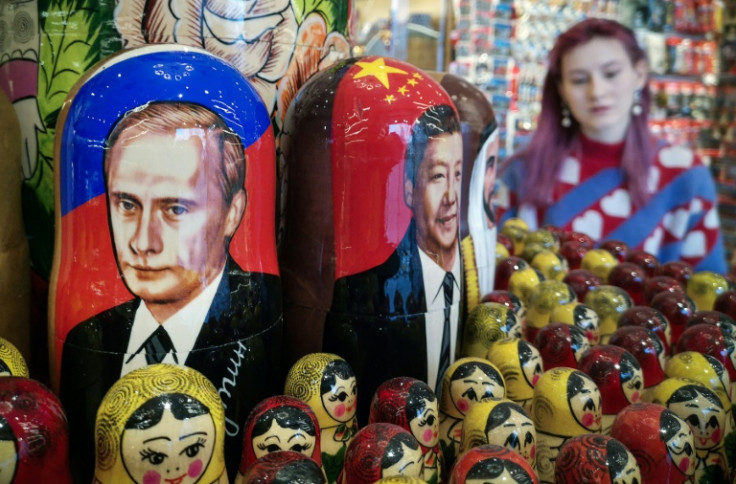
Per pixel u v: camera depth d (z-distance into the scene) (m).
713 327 0.54
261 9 0.52
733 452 0.47
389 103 0.46
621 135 1.55
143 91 0.39
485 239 0.64
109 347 0.40
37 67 0.51
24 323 0.50
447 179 0.48
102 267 0.40
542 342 0.51
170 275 0.40
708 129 2.53
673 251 1.60
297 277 0.49
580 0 2.35
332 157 0.47
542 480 0.42
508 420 0.39
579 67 1.49
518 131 2.24
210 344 0.41
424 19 1.56
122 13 0.49
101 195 0.39
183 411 0.32
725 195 2.46
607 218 1.57
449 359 0.50
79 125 0.40
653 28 2.42
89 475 0.41
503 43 2.18
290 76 0.56
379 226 0.46
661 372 0.50
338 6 0.60
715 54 2.54
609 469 0.35
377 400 0.41
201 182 0.40
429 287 0.48
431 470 0.40
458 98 0.62
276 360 0.46
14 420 0.32
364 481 0.35
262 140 0.43
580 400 0.42
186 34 0.50
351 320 0.47
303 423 0.37
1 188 0.46
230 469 0.42
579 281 0.66
